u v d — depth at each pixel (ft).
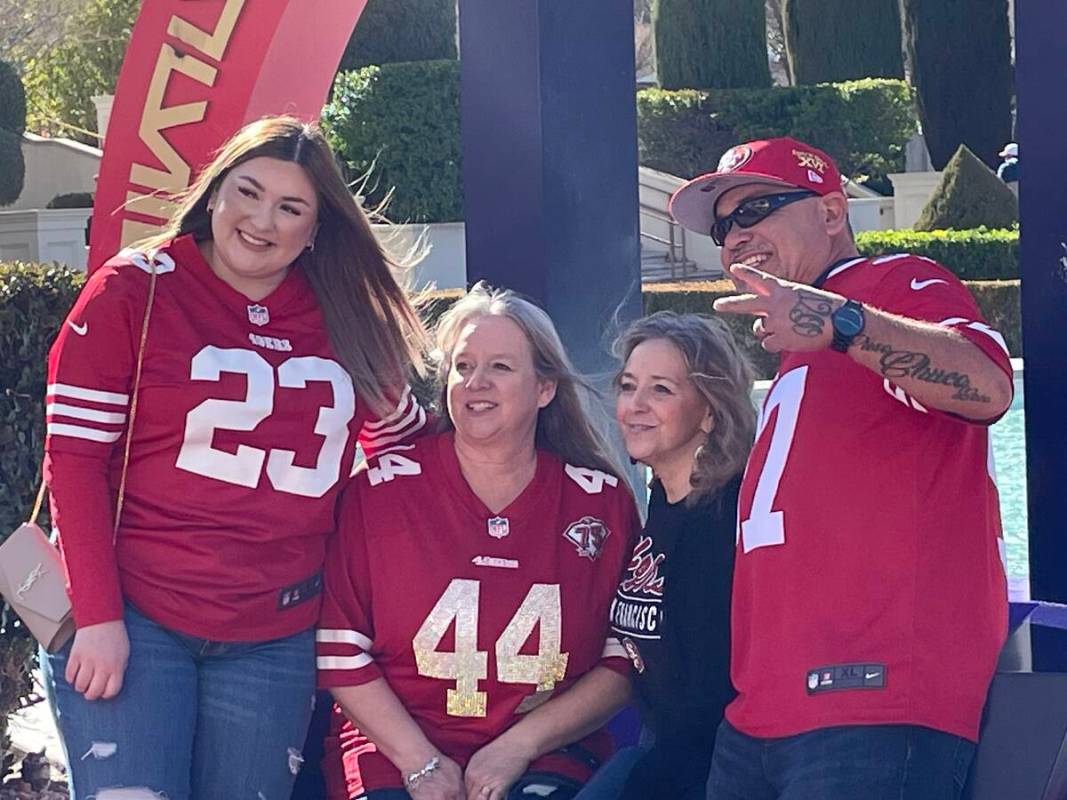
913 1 83.30
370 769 11.11
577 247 13.52
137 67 14.75
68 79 90.63
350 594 10.98
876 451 9.04
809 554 9.11
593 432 11.78
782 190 10.00
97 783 9.89
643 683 10.98
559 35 13.25
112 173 14.98
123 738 9.91
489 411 10.94
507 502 11.18
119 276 10.13
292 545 10.57
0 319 14.34
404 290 11.28
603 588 11.30
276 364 10.42
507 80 13.34
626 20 13.75
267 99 14.57
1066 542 11.94
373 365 10.91
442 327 11.56
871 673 8.87
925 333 8.39
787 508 9.23
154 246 10.51
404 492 11.14
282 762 10.61
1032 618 11.10
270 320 10.56
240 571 10.25
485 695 11.04
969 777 9.09
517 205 13.42
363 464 11.52
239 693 10.36
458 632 10.93
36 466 14.62
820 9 86.99
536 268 13.35
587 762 11.43
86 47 89.76
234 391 10.18
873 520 9.00
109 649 9.84
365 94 60.85
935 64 82.79
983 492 9.17
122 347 10.00
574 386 11.60
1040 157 11.83
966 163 65.82
